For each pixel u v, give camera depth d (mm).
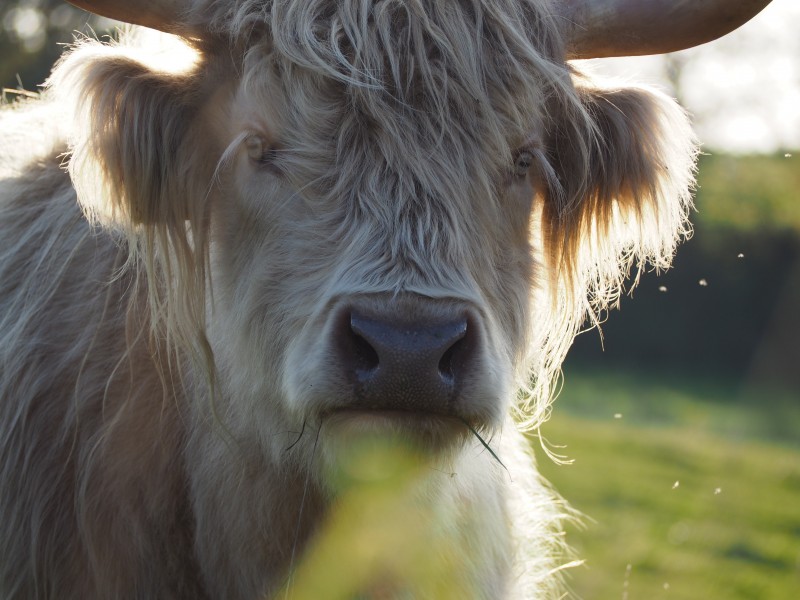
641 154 4980
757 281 33844
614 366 34500
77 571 4633
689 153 5148
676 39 4520
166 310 4672
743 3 4320
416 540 4621
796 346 33344
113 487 4594
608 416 24781
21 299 5137
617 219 5195
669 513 15172
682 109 5133
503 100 4281
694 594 11211
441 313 3738
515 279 4535
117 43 5426
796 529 14953
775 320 33625
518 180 4473
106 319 4848
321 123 4117
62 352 4895
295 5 4234
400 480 4273
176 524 4695
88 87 4465
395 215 3967
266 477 4512
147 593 4605
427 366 3660
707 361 34188
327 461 4152
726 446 21766
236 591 4617
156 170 4594
